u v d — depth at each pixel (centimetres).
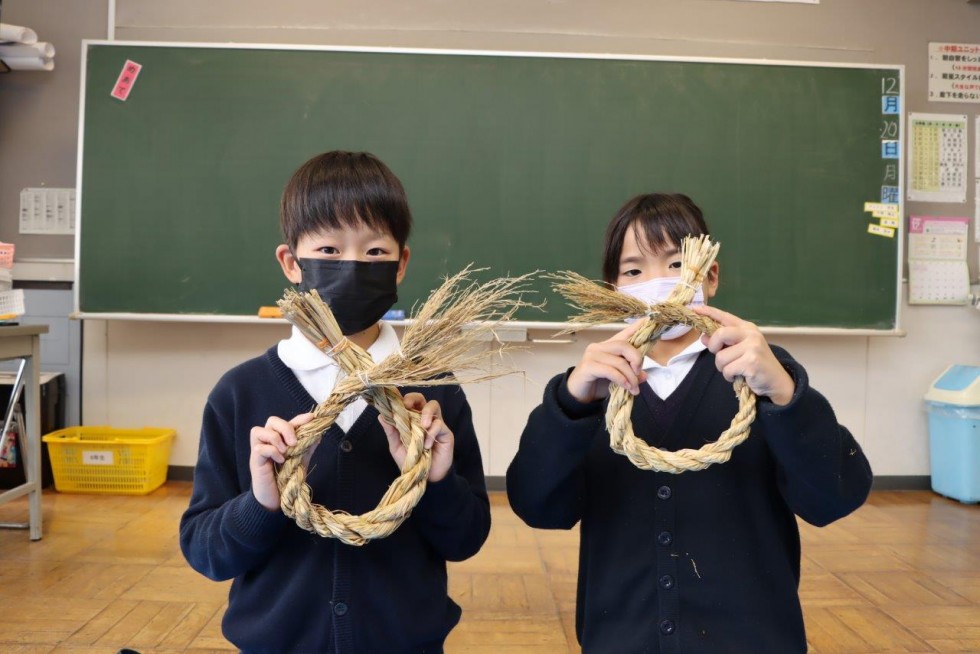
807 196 361
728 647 102
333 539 102
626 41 370
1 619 217
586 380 97
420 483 88
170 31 365
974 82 379
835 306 363
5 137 370
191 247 354
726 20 371
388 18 366
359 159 109
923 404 383
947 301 381
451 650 206
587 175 356
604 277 132
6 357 266
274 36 365
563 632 217
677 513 110
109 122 351
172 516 317
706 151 357
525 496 110
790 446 93
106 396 373
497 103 353
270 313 350
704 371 118
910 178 379
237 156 352
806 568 269
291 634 100
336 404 90
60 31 368
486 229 355
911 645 211
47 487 361
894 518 333
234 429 108
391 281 104
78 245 352
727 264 359
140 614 222
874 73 360
